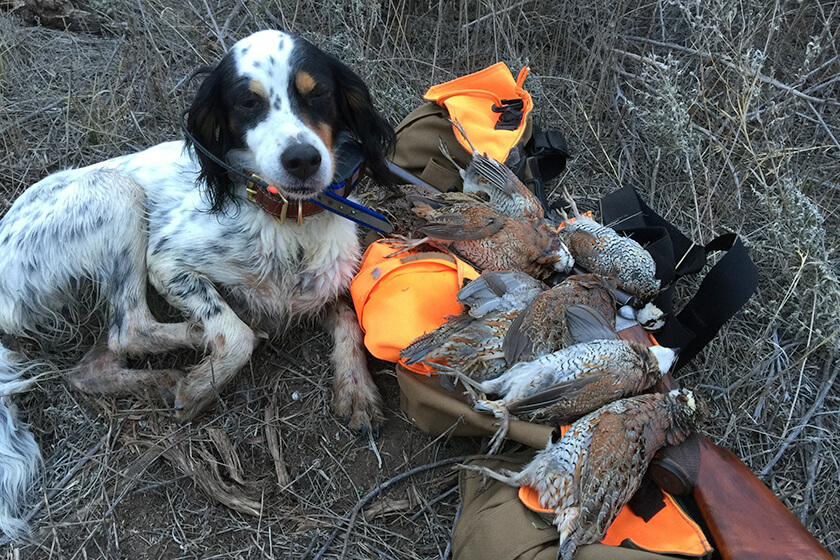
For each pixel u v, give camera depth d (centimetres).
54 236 81
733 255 77
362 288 80
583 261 86
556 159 104
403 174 99
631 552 58
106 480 74
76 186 82
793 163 106
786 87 107
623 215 95
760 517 60
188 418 78
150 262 83
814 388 85
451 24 134
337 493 75
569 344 73
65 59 118
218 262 82
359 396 80
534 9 129
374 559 70
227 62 74
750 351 86
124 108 108
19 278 82
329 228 84
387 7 132
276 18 124
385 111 114
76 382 81
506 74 103
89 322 88
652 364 70
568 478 62
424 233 85
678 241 91
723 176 105
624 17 125
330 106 77
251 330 82
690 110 112
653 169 109
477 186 93
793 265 90
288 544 70
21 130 105
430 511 73
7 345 84
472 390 72
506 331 72
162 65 115
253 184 78
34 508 71
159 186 86
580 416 68
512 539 61
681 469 63
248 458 77
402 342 75
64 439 77
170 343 82
